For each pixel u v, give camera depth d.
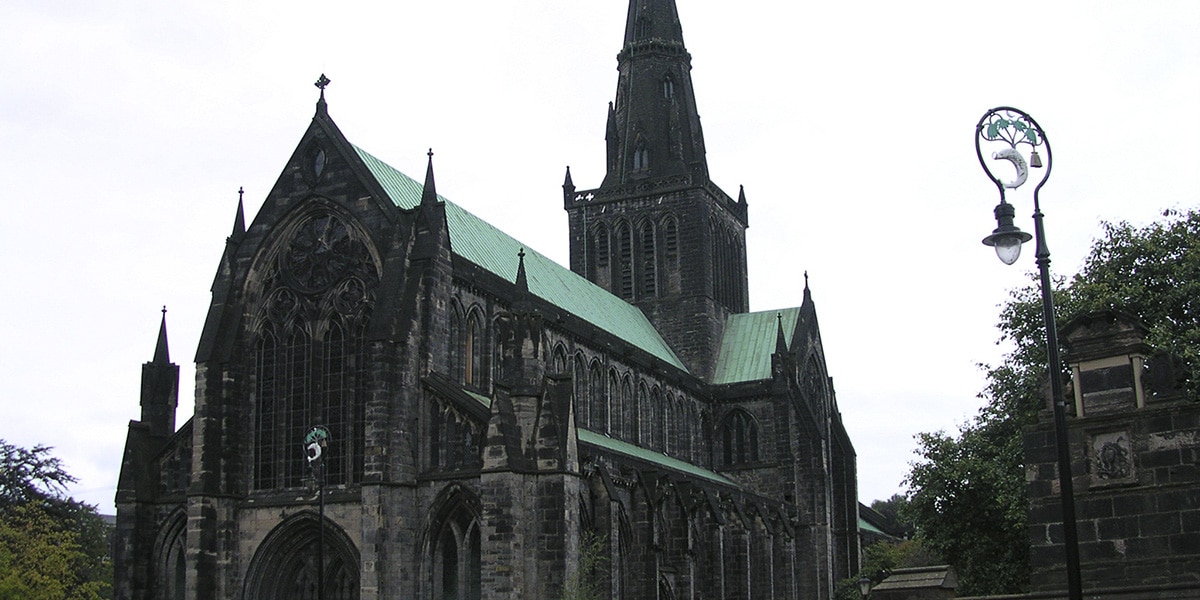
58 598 124.00
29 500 149.25
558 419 90.19
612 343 130.50
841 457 168.38
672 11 170.12
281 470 97.62
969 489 97.69
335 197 99.25
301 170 101.06
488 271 107.25
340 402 96.75
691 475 125.38
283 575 95.62
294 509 94.69
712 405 156.00
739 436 154.75
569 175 167.12
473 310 104.12
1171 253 94.44
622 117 167.62
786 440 151.25
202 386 97.44
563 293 131.62
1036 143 44.09
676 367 147.62
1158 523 52.94
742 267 174.50
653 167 163.62
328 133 100.88
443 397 92.38
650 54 167.38
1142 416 53.88
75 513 158.38
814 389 166.38
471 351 103.69
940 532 100.06
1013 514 90.00
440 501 90.12
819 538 149.38
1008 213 43.50
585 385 124.06
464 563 89.56
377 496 89.06
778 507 144.25
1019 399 96.81
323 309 98.75
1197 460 52.62
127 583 98.06
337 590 94.56
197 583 93.44
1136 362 54.50
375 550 88.31
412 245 96.31
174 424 105.12
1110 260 97.19
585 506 99.94
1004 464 97.19
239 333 100.12
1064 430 41.97
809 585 146.88
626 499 108.88
